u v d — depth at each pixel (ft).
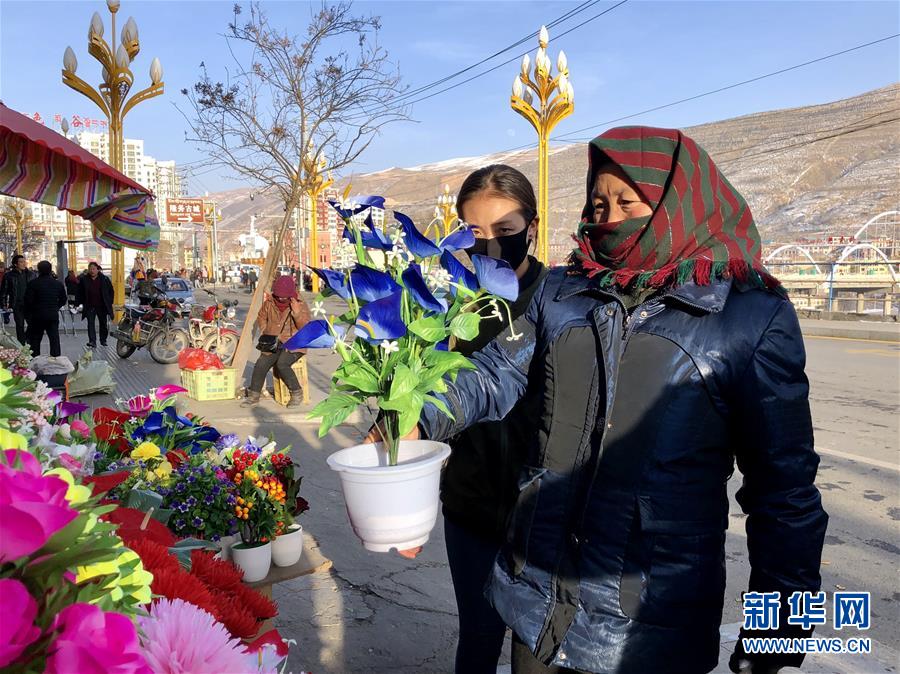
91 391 29.50
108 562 2.88
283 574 8.84
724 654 9.75
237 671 2.97
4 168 15.96
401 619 11.29
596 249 5.35
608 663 4.68
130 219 19.94
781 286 4.88
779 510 4.59
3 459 2.81
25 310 38.55
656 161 4.97
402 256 5.00
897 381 33.01
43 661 2.29
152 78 49.21
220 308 41.68
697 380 4.70
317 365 40.96
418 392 4.83
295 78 42.11
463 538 6.84
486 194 7.14
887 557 13.50
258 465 9.14
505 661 10.12
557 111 42.45
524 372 5.72
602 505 4.81
